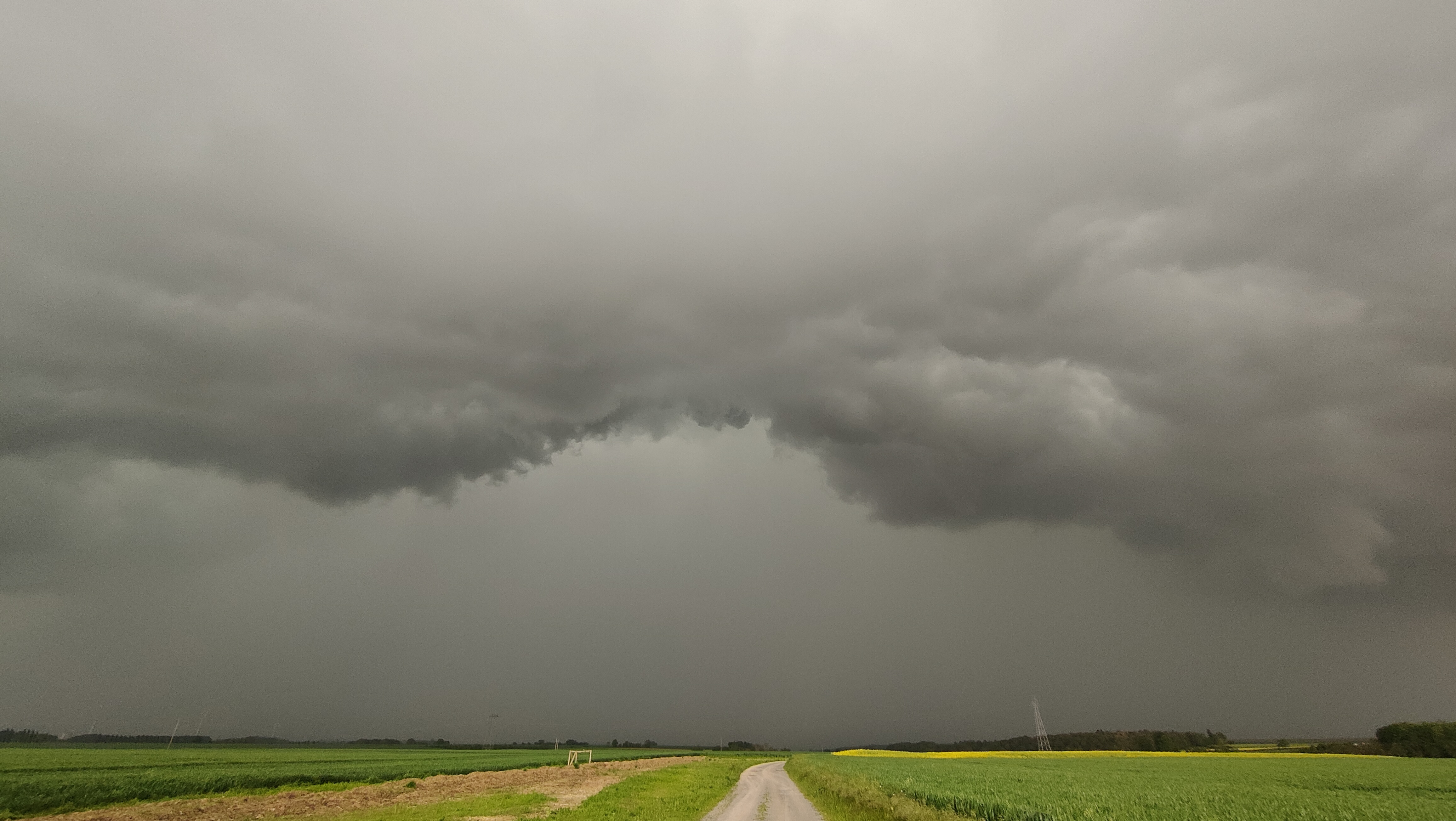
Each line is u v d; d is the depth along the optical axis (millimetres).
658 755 142500
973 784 40625
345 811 28109
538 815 26016
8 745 142125
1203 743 138375
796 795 37781
